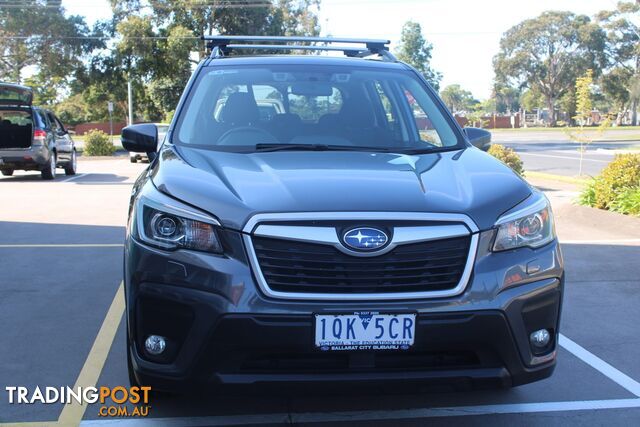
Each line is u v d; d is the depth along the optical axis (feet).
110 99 175.73
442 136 14.69
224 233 10.03
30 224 31.53
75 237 28.27
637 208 33.53
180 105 14.62
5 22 117.19
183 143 13.62
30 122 52.75
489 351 10.18
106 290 20.21
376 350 9.82
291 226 9.94
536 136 167.02
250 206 10.16
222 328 9.70
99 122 237.66
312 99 15.10
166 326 10.14
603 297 20.48
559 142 135.95
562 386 13.73
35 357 14.88
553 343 10.97
